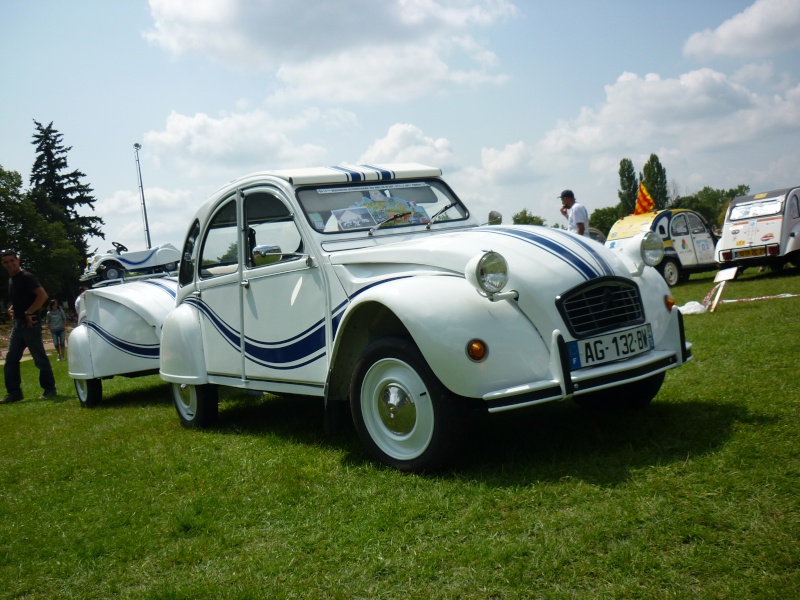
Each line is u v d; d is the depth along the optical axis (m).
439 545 3.11
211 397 6.26
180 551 3.43
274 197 5.23
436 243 4.38
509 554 2.90
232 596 2.87
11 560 3.63
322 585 2.90
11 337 10.52
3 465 5.77
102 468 5.21
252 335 5.50
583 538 2.96
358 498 3.85
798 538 2.76
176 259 10.59
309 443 5.17
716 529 2.92
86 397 8.82
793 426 4.09
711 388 5.32
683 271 18.86
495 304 3.94
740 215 17.92
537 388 3.76
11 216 63.75
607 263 4.30
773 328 7.68
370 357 4.28
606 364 4.04
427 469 4.05
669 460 3.79
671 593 2.48
